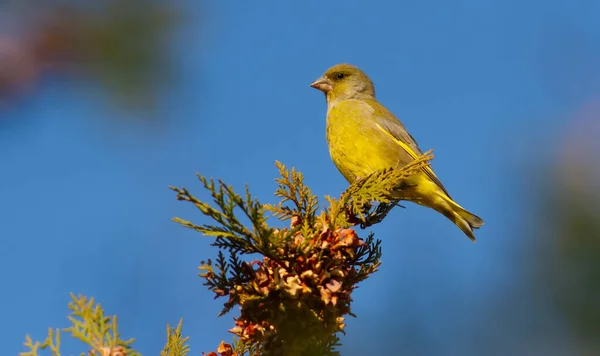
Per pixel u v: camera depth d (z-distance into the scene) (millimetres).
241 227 5625
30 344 5086
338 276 5758
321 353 5820
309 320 5672
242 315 5750
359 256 6773
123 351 5090
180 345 6137
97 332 5199
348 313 5828
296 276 5629
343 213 7023
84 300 5230
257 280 5648
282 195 6824
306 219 6402
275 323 5684
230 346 6055
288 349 5723
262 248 5648
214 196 5543
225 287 5750
